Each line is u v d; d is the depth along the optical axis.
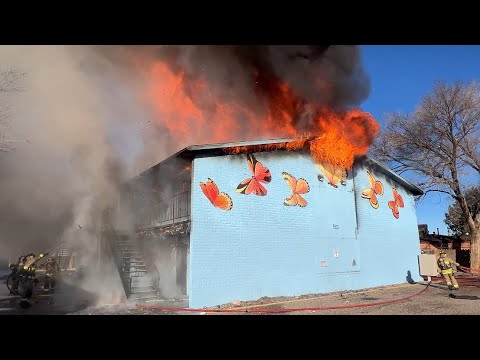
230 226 10.82
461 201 23.58
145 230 13.82
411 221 17.45
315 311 9.07
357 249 14.30
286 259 11.88
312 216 12.91
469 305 9.30
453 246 28.66
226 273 10.50
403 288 14.12
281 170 12.42
